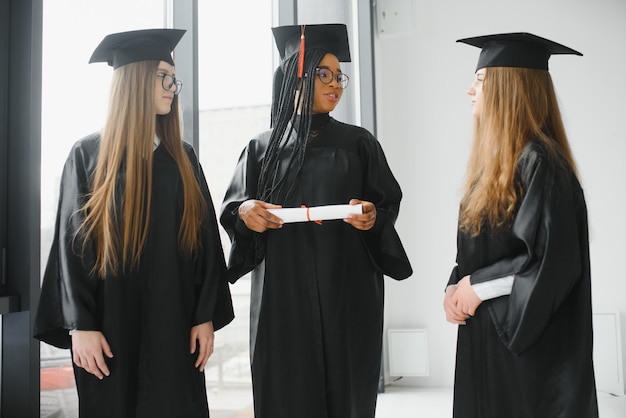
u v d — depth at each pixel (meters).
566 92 4.46
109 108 1.65
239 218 1.79
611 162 4.34
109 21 2.26
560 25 4.51
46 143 1.95
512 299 1.53
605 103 4.38
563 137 1.70
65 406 2.02
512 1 4.62
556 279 1.48
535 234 1.50
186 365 1.60
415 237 4.71
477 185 1.68
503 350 1.57
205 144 2.70
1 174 1.77
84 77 2.11
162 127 1.72
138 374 1.57
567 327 1.54
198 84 2.55
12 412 1.75
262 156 1.92
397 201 1.94
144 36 1.67
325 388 1.76
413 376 4.64
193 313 1.67
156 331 1.57
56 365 1.97
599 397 4.01
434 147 4.73
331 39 1.89
